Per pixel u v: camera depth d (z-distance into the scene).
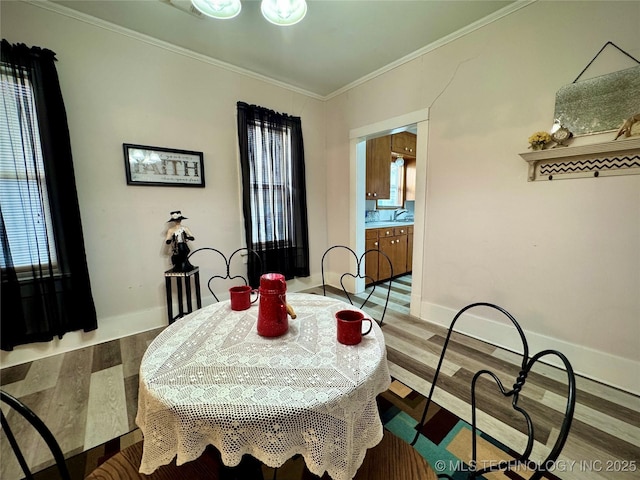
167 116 2.35
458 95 2.23
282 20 1.67
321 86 3.15
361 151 3.21
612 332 1.68
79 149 2.01
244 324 1.08
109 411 1.50
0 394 0.57
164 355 0.87
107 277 2.20
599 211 1.67
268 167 2.93
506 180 2.03
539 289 1.94
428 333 2.38
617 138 1.53
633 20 1.49
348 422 0.71
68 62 1.93
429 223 2.53
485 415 1.47
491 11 1.95
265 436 0.64
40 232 1.88
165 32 2.15
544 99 1.81
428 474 0.78
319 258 3.65
